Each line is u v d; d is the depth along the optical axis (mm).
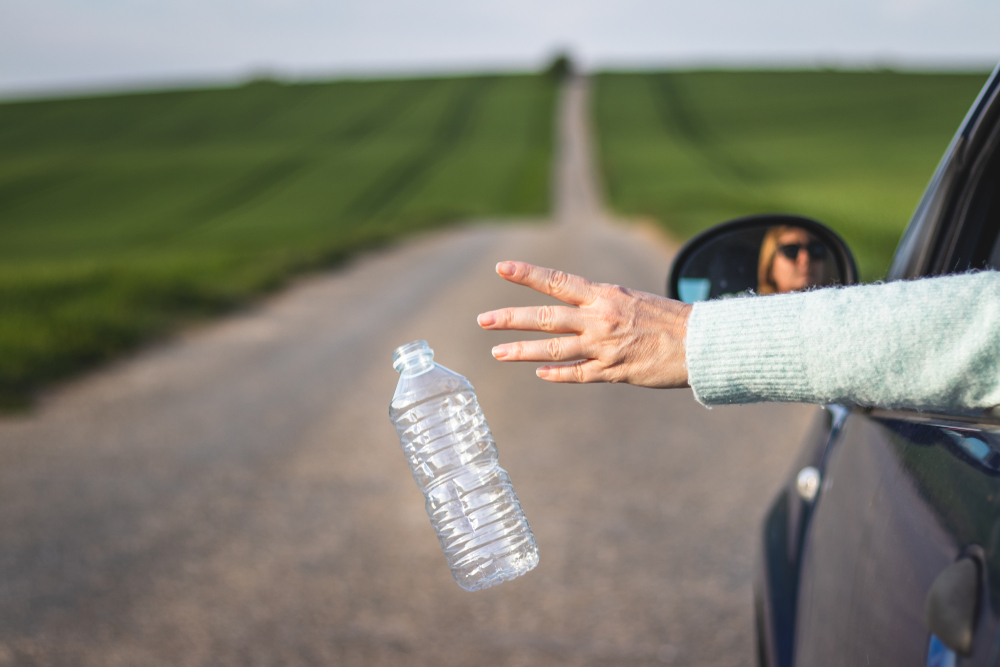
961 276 1002
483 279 13836
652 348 1092
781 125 72438
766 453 5152
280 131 76062
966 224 1583
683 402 6316
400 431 1413
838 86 87250
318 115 82188
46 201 52719
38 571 3832
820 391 1013
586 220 35969
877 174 48625
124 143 72750
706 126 74375
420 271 15570
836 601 1351
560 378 1139
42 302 10953
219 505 4570
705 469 4922
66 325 8969
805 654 1469
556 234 25125
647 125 75750
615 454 5227
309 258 16500
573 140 72000
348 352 8422
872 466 1371
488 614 3359
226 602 3504
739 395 1057
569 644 3113
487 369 7539
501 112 82562
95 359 8336
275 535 4164
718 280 1697
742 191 39500
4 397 6770
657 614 3309
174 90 93312
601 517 4281
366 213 46562
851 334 990
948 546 970
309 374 7543
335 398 6680
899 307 985
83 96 90938
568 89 96812
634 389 6734
